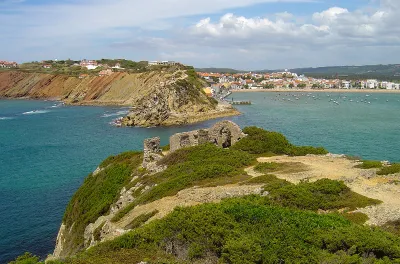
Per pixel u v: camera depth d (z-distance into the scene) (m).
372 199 24.31
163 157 43.00
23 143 108.50
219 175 32.88
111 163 51.56
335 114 167.88
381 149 86.81
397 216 21.53
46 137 118.06
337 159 37.53
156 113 144.62
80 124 145.25
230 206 21.69
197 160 38.19
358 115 162.25
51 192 62.75
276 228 18.72
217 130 46.66
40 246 43.81
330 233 17.75
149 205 29.30
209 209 21.36
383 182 27.94
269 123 138.12
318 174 30.80
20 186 66.25
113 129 133.75
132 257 18.33
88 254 19.44
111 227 28.94
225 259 17.09
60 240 41.50
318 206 23.91
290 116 161.38
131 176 43.06
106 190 42.50
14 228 48.38
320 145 93.12
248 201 23.19
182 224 20.02
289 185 26.23
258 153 42.31
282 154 41.97
